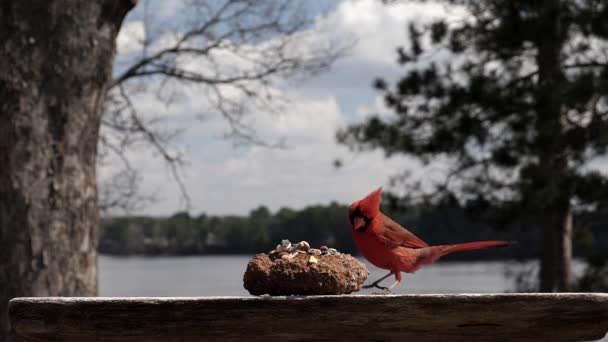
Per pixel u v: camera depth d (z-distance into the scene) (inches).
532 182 450.3
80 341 102.5
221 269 3676.2
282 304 100.7
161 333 101.3
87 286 284.7
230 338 101.5
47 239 276.4
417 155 517.0
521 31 470.3
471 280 1571.1
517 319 102.5
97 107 290.2
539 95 452.1
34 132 274.4
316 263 109.1
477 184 504.7
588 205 466.9
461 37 527.8
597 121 444.8
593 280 473.1
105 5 285.3
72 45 278.4
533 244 547.8
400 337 102.2
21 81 273.0
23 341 104.9
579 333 103.8
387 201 526.3
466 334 102.9
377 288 132.1
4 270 273.4
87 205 287.1
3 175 273.3
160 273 3125.0
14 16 273.0
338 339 101.9
